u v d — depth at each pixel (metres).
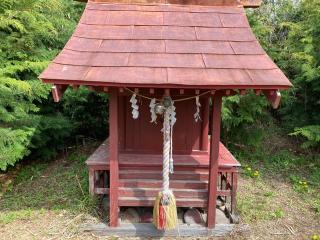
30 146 6.22
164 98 4.04
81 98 7.53
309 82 7.08
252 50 4.06
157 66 3.78
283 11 8.88
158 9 4.55
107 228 4.43
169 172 4.46
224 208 5.04
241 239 4.42
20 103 6.04
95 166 4.70
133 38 4.14
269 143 7.93
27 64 5.90
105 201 5.04
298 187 6.02
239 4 4.64
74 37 4.12
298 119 7.54
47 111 7.43
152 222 4.57
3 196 5.56
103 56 3.90
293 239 4.50
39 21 6.33
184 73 3.70
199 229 4.45
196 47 4.06
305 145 6.80
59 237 4.36
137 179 4.64
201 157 4.86
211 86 3.56
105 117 8.21
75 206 4.98
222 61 3.89
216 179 4.36
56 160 7.16
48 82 3.59
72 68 3.72
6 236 4.38
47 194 5.53
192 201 4.50
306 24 7.45
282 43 8.50
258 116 7.99
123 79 3.58
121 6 4.55
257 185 6.08
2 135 5.38
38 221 4.71
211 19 4.45
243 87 3.58
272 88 3.59
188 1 4.61
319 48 7.03
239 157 7.32
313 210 5.30
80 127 8.22
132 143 4.90
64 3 8.00
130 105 4.78
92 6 4.54
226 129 7.27
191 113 4.80
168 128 4.08
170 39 4.14
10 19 5.65
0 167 5.25
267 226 4.77
